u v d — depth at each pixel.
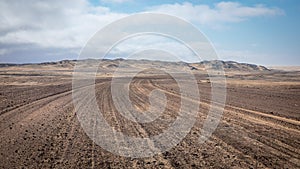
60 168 9.03
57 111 19.78
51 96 29.11
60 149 11.05
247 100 27.20
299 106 23.22
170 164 9.59
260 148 11.33
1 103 22.94
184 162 9.78
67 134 13.42
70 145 11.62
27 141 12.05
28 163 9.42
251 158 10.12
